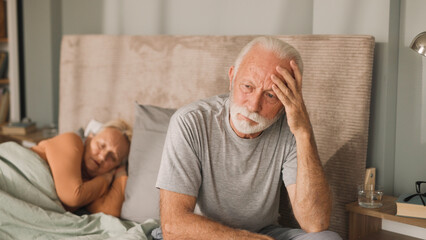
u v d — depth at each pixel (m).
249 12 2.28
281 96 1.43
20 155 1.95
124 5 2.88
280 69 1.41
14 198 1.76
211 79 2.21
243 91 1.46
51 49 3.27
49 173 1.97
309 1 2.08
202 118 1.56
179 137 1.52
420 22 1.82
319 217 1.48
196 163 1.52
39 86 3.37
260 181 1.58
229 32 2.37
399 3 1.86
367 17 1.85
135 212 1.95
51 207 1.90
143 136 2.06
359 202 1.73
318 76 1.89
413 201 1.60
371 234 1.86
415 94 1.86
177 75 2.35
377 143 1.89
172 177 1.47
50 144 2.07
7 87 3.50
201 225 1.38
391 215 1.61
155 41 2.45
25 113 3.58
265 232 1.62
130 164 2.05
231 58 2.15
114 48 2.64
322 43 1.87
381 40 1.83
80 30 3.16
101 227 1.87
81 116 2.83
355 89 1.81
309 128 1.48
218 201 1.57
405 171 1.92
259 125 1.47
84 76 2.80
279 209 1.98
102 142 2.13
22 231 1.74
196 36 2.28
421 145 1.86
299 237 1.47
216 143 1.55
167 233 1.42
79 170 2.03
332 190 1.88
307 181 1.47
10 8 3.25
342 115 1.84
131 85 2.57
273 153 1.58
